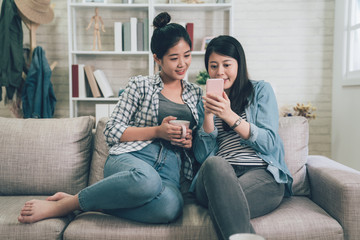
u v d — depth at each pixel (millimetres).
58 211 1310
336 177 1354
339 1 3430
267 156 1417
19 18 3172
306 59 3654
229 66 1509
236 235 850
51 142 1650
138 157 1463
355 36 3182
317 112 3664
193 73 3701
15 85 3115
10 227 1248
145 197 1227
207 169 1166
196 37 3705
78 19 3705
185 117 1568
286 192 1534
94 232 1228
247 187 1275
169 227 1246
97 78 3441
